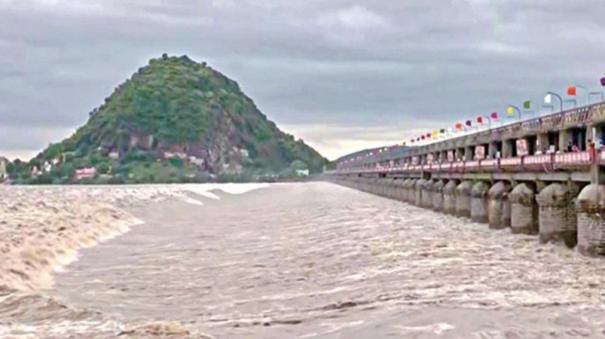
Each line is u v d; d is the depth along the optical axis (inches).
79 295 1109.7
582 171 1688.0
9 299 970.7
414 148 5349.4
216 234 2202.3
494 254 1545.3
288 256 1566.2
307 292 1102.4
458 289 1073.5
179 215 3193.9
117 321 876.6
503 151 2960.1
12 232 1627.7
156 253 1676.9
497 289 1075.9
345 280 1202.0
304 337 774.5
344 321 850.8
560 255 1533.0
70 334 765.3
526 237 1963.6
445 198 3078.2
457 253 1551.4
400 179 4682.6
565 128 2187.5
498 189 2293.3
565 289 1082.1
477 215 2549.2
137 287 1197.1
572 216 1766.7
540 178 2036.2
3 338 737.6
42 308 928.3
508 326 794.8
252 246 1808.6
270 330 815.7
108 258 1573.6
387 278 1199.6
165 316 946.7
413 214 3085.6
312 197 5408.5
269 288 1160.8
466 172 2955.2
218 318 920.3
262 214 3280.0
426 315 848.9
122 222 2474.2
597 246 1492.4
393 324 809.5
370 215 2994.6
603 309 903.1
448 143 3912.4
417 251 1583.4
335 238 1931.6
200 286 1202.0
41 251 1444.4
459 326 792.9
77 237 1806.1
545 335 760.3
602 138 2000.5
